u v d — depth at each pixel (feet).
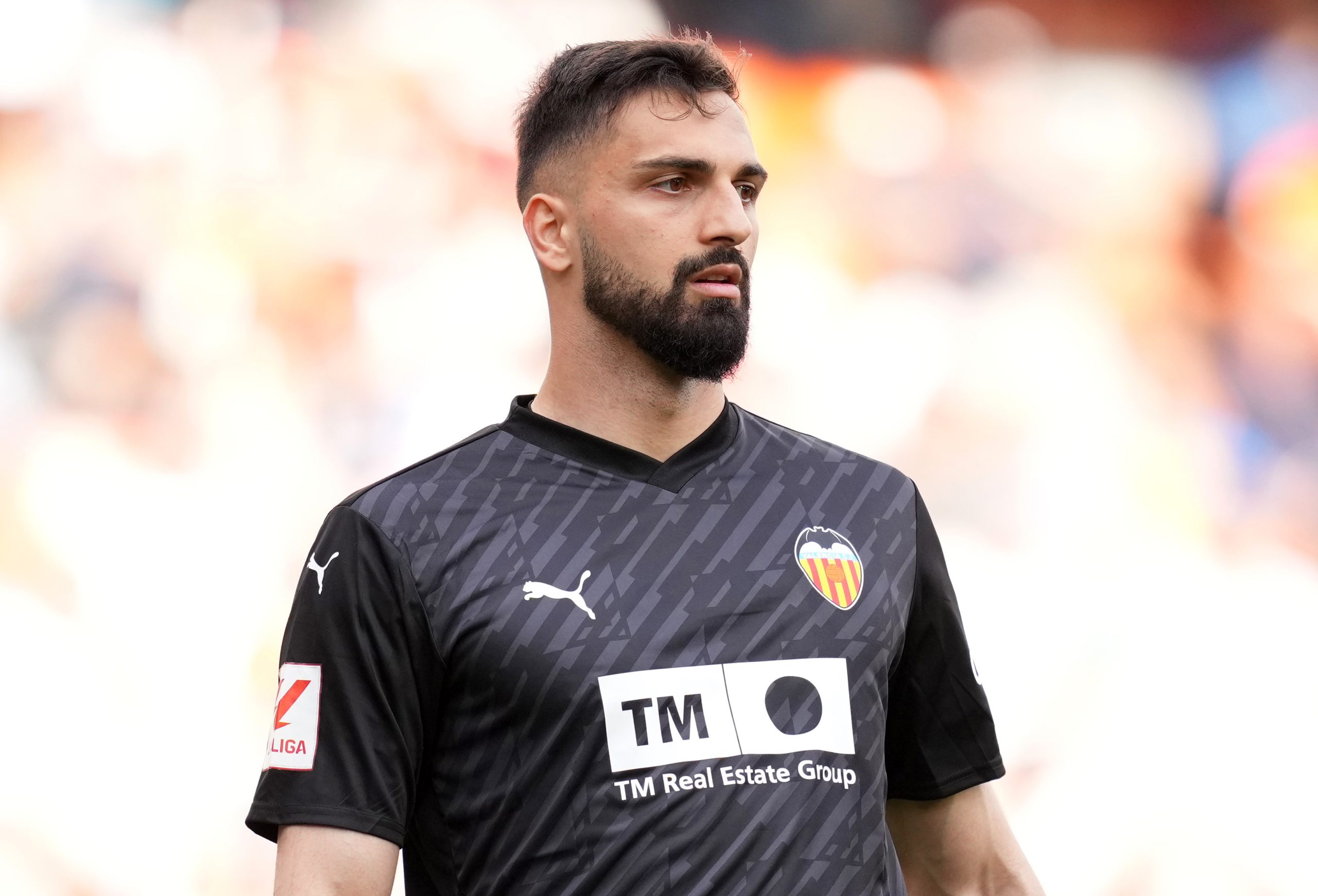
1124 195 83.51
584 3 77.00
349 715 19.42
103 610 65.46
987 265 81.71
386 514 20.08
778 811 18.89
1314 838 74.95
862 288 80.38
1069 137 83.46
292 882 19.04
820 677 19.84
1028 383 80.64
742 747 19.11
